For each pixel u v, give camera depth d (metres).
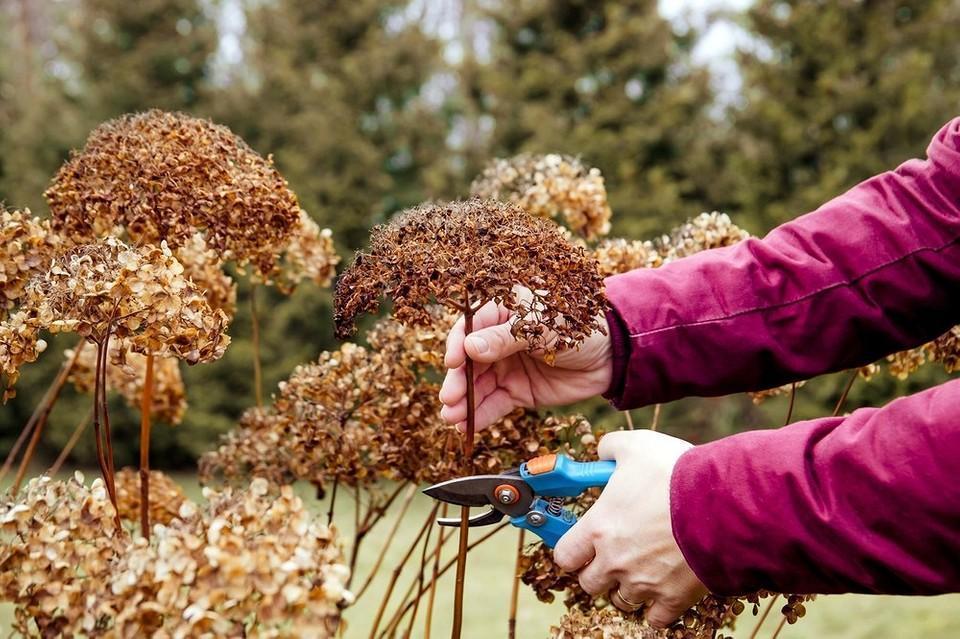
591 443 0.87
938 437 0.62
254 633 0.63
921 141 4.73
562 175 1.17
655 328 0.83
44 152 5.71
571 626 0.78
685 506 0.68
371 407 0.94
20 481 1.02
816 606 2.85
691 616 0.79
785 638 2.48
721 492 0.67
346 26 6.20
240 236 0.86
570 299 0.74
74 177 0.85
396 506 4.00
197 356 0.75
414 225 0.75
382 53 6.02
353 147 5.74
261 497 0.68
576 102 5.70
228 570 0.62
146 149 0.84
